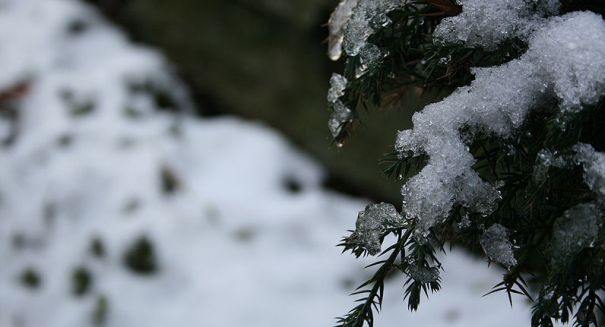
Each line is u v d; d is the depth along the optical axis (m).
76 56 3.85
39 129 3.51
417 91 1.02
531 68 0.73
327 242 2.98
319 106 3.35
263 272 2.87
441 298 2.71
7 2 4.15
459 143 0.74
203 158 3.33
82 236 3.08
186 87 3.70
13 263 3.12
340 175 3.28
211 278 2.88
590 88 0.66
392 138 3.07
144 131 3.39
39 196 3.25
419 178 0.73
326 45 3.29
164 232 3.00
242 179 3.22
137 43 3.92
